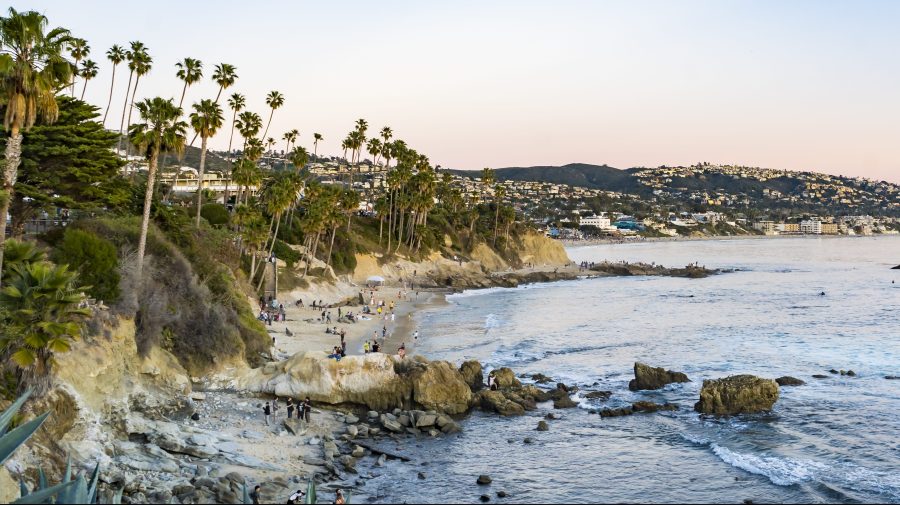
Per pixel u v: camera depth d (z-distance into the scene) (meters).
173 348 44.94
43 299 26.98
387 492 31.50
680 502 31.02
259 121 114.56
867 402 47.09
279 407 42.53
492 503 30.70
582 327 83.69
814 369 58.41
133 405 35.50
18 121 27.55
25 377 27.08
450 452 37.41
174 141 44.91
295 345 63.94
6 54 26.50
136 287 39.56
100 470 26.92
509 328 82.25
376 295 112.94
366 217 165.00
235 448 34.16
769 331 80.69
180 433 34.06
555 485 32.94
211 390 44.84
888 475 33.66
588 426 42.38
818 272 180.62
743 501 30.91
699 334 78.56
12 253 29.53
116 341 35.06
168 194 98.44
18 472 23.17
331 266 117.06
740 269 192.25
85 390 30.72
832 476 33.56
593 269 179.50
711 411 44.56
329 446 36.19
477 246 176.38
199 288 48.91
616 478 33.88
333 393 44.31
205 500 26.73
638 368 51.66
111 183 51.44
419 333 77.50
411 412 42.03
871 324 85.38
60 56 28.62
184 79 89.06
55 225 47.19
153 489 26.72
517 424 42.78
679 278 165.50
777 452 37.09
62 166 44.69
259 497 28.47
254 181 96.75
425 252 151.75
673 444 38.91
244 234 82.38
